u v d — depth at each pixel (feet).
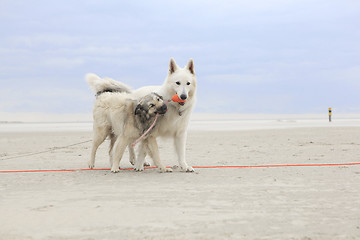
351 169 24.53
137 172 24.67
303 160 29.94
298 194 16.90
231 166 26.81
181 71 24.14
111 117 24.95
